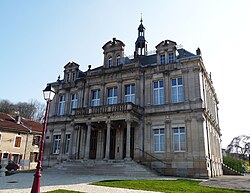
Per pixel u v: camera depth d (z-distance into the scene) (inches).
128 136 975.0
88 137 1074.7
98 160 992.9
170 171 962.1
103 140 1144.8
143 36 1435.8
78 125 1189.1
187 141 962.7
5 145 1535.4
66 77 1445.6
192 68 1047.6
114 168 891.4
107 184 528.4
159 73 1120.8
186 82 1045.2
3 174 797.2
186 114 999.0
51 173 926.4
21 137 1651.1
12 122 1720.0
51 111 1422.2
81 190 434.6
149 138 1049.5
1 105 2709.2
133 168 868.0
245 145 2581.2
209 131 1095.6
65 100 1392.7
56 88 1449.3
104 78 1246.9
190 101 1008.9
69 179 665.6
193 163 926.4
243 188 526.6
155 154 1017.5
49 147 1337.4
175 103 1040.8
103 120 1051.3
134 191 436.1
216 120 1496.1
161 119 1049.5
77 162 1021.8
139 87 1142.3
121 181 589.0
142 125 1079.6
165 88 1083.3
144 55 1362.0
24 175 821.2
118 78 1202.6
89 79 1302.9
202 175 895.1
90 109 1107.9
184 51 1195.9
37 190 342.0
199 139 941.2
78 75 1408.7
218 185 590.2
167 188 485.1
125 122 1078.4
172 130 1013.8
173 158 974.4
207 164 916.0
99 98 1256.2
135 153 1048.2
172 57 1127.6
